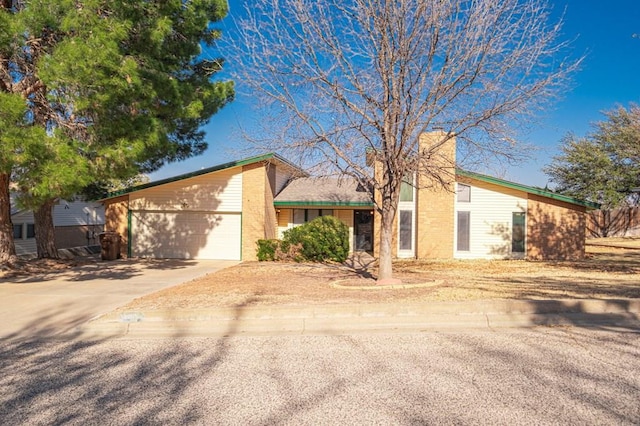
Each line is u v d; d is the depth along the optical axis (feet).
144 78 37.63
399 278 39.91
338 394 15.01
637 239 100.63
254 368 17.76
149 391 15.55
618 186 95.04
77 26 32.71
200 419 13.33
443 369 17.31
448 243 65.98
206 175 65.00
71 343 21.98
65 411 14.01
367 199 68.69
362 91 33.91
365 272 47.67
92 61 31.60
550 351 19.42
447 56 32.83
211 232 65.31
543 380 16.02
